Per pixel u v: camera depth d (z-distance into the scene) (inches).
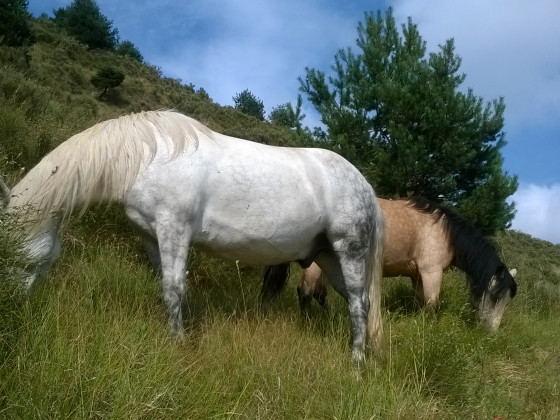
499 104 322.7
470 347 157.4
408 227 213.2
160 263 138.2
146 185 127.2
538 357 199.0
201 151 133.3
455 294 237.5
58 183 122.5
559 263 805.9
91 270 151.6
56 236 126.0
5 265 102.0
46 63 1245.1
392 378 136.9
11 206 118.8
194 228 132.5
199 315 148.9
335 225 153.9
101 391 92.2
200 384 107.4
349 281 156.8
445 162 319.0
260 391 113.1
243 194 136.2
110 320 118.0
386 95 312.5
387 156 310.8
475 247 213.5
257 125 1633.9
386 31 342.3
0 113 224.1
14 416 83.7
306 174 149.4
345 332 162.6
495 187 308.3
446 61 323.6
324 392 119.0
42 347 97.3
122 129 131.0
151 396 94.9
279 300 182.7
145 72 1769.2
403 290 244.2
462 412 131.4
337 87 340.2
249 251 142.9
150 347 111.0
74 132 243.6
